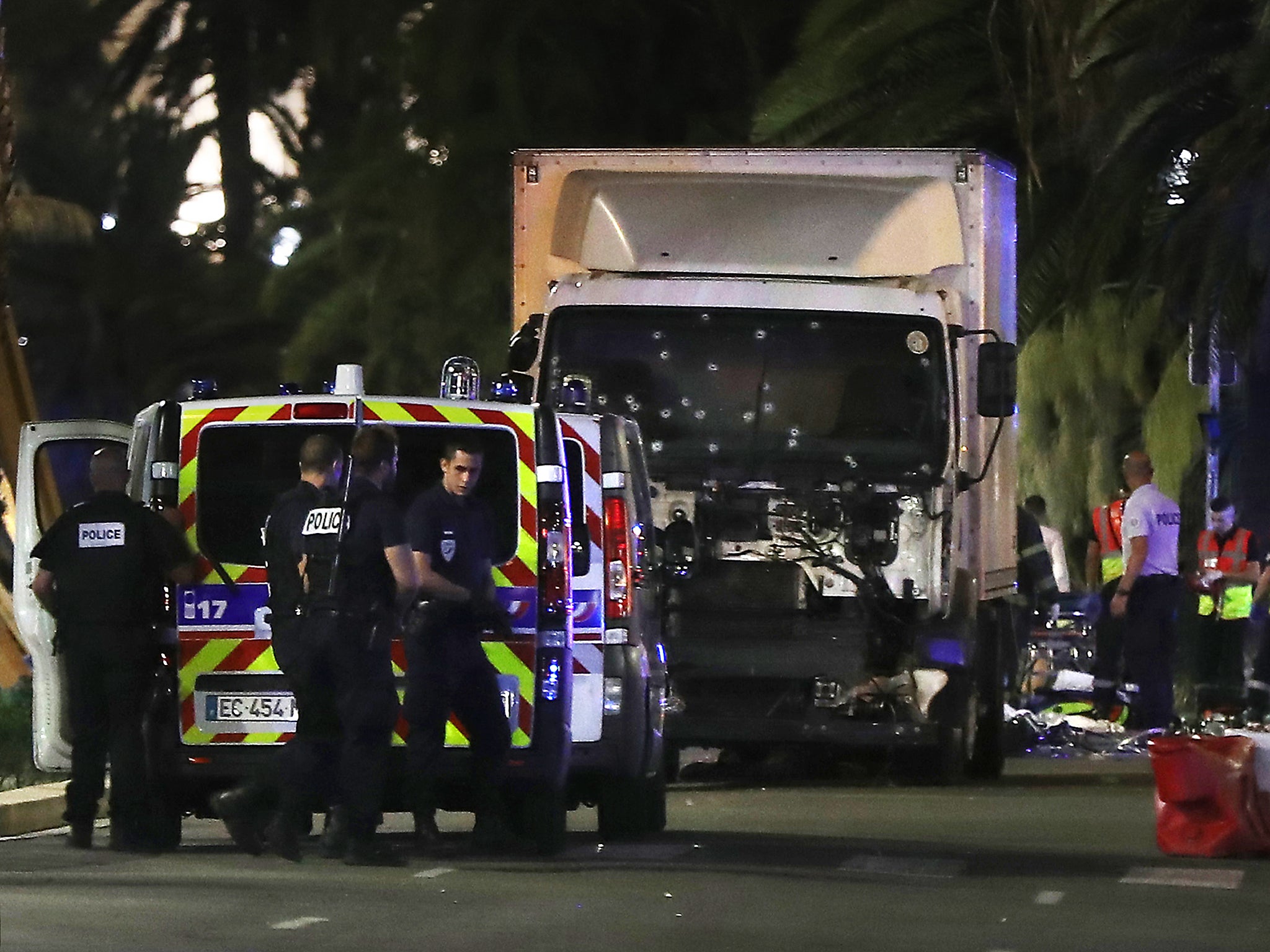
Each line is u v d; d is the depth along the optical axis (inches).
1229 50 2952.8
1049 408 3555.6
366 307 4788.4
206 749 1581.0
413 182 4559.5
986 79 3321.9
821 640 2170.3
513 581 1589.6
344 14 4869.6
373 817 1523.1
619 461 1713.8
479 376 1704.0
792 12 4229.8
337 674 1519.4
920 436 2208.4
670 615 2181.3
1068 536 3607.3
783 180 2325.3
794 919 1296.8
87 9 5733.3
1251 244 3002.0
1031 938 1240.8
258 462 1609.3
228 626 1588.3
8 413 2795.3
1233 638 2778.1
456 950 1167.6
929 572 2178.9
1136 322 3457.2
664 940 1213.1
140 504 1620.3
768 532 2192.4
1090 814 1929.1
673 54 4397.1
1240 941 1243.2
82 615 1616.6
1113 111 2989.7
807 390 2233.0
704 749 2628.0
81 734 1653.5
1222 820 1620.3
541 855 1596.9
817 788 2197.3
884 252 2320.4
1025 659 2815.0
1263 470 3225.9
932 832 1792.6
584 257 2378.2
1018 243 3393.2
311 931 1224.8
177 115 7647.6
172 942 1178.0
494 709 1562.5
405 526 1526.8
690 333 2255.2
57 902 1325.0
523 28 4355.3
